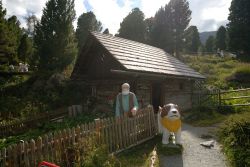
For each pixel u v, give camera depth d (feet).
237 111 49.49
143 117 31.19
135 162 23.81
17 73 87.76
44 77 75.61
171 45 131.03
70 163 21.86
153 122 32.89
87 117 44.83
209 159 25.17
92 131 24.22
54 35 85.66
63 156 21.63
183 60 133.80
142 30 133.18
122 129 27.76
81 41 126.41
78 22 142.41
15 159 18.71
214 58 146.82
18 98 67.56
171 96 55.01
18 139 36.04
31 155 19.54
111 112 45.03
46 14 87.45
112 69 43.73
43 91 70.28
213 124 41.09
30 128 47.96
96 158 20.98
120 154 26.48
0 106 60.03
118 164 22.24
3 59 89.56
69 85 70.23
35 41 88.74
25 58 125.49
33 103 63.21
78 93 66.80
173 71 51.57
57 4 87.10
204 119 45.32
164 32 130.21
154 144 29.81
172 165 23.81
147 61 47.75
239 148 23.44
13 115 58.08
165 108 29.14
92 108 50.06
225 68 117.29
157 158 24.64
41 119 50.24
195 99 63.72
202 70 112.98
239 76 90.48
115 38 51.47
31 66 98.37
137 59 45.62
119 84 44.65
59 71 80.48
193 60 136.87
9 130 45.29
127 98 31.37
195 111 52.85
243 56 148.56
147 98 48.32
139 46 56.95
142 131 30.73
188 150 28.09
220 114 48.88
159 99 53.47
